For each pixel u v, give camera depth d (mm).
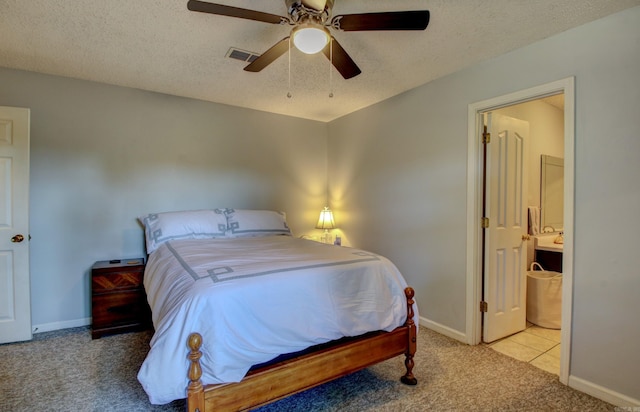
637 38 1745
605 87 1856
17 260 2594
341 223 4137
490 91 2438
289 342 1605
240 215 3457
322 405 1815
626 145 1789
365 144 3713
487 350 2521
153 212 3285
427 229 2953
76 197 2939
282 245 2754
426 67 2604
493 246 2656
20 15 1912
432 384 2033
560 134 3824
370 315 1904
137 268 2844
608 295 1860
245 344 1483
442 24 1965
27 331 2629
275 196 4043
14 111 2576
